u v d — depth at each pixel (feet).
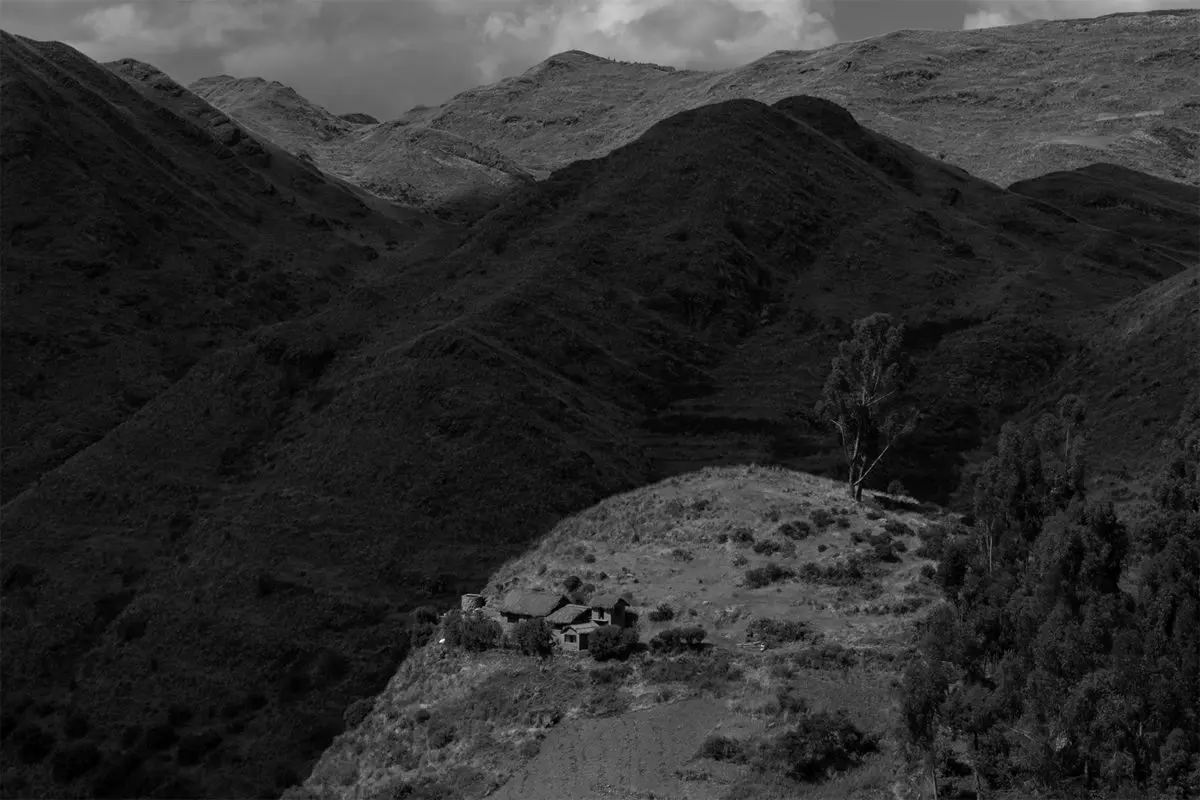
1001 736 163.84
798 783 173.99
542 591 239.30
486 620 238.89
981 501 213.25
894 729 173.17
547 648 222.89
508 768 194.18
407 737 220.84
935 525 255.29
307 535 325.21
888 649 205.36
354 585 304.09
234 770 261.44
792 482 300.40
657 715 198.18
